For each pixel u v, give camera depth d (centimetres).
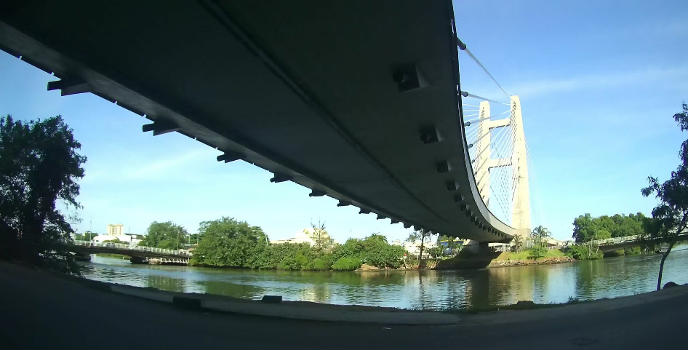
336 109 1862
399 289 5859
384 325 1764
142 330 1306
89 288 2386
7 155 3741
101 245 9900
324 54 1436
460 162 2702
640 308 2028
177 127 1972
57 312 1418
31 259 3681
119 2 1143
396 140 2248
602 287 4928
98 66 1459
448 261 10275
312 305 2489
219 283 6456
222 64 1464
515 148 10338
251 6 1186
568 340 1303
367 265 10012
